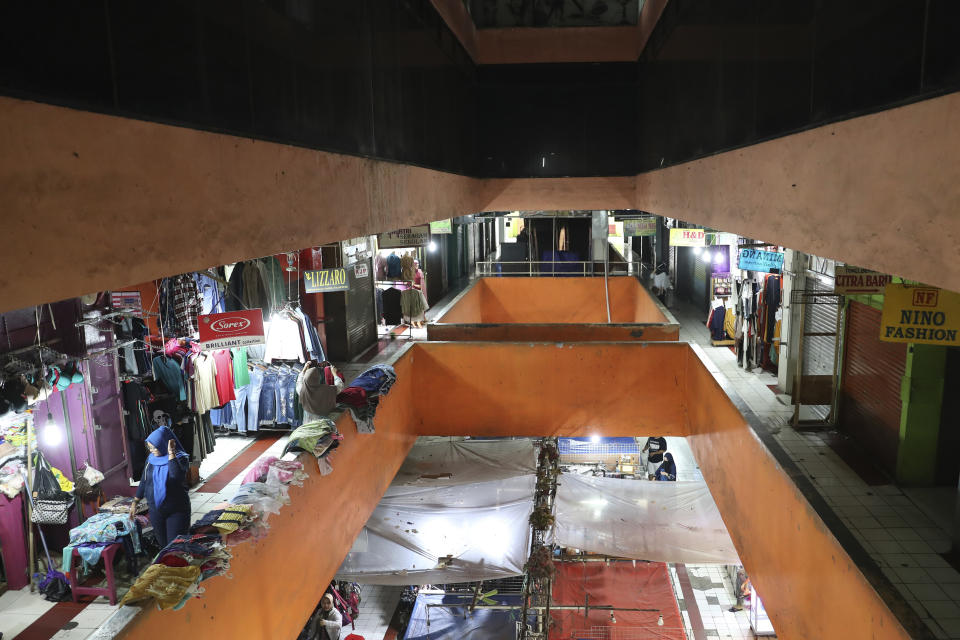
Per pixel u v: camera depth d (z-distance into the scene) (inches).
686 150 273.1
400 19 246.8
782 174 156.3
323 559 222.7
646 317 550.0
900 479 210.2
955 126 83.6
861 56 112.2
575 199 431.2
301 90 157.5
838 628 161.6
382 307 494.6
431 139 295.6
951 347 200.8
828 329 273.4
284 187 147.3
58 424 212.8
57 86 77.7
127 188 92.0
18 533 197.9
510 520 366.9
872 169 109.3
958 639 131.2
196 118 110.5
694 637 398.3
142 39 94.9
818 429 259.6
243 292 302.4
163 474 205.0
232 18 123.2
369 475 276.8
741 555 249.3
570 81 417.1
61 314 210.8
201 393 264.2
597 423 366.0
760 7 171.8
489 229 1108.5
